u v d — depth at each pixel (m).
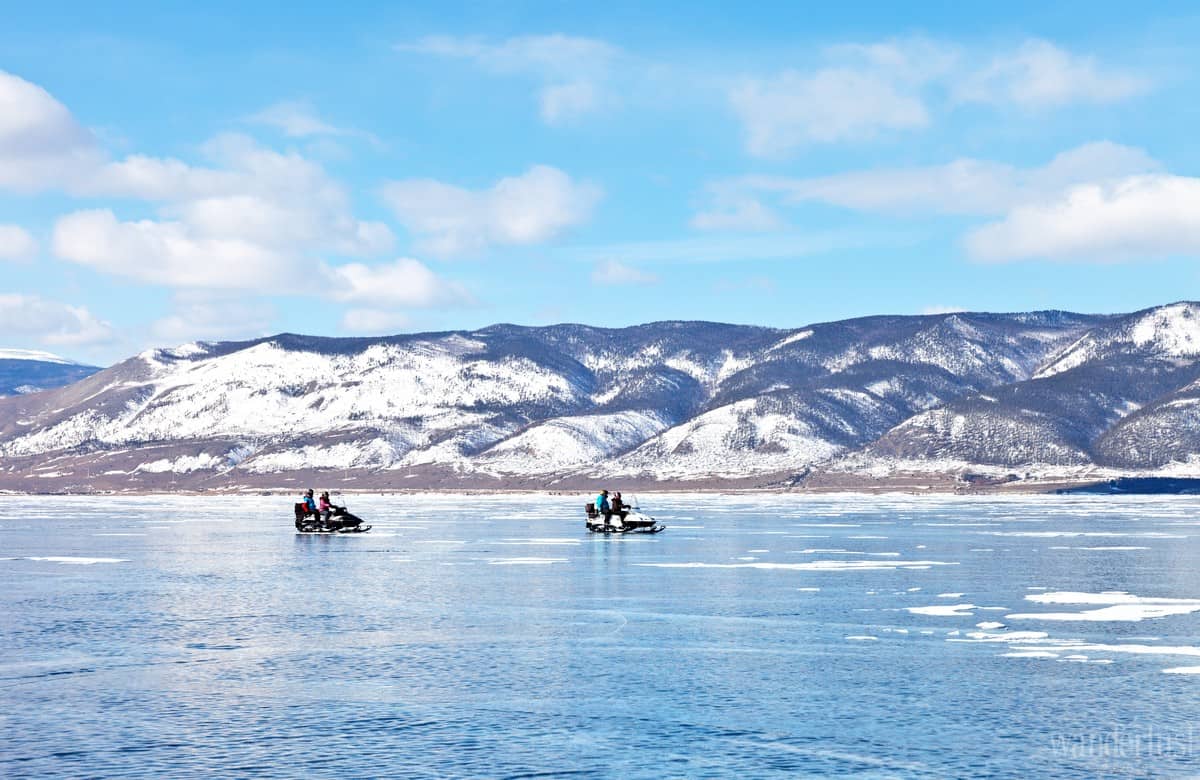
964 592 46.59
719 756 22.41
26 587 50.91
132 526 115.38
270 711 26.05
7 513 161.75
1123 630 35.91
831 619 39.06
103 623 39.00
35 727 24.72
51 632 37.03
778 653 32.62
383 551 73.94
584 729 24.36
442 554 70.81
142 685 28.70
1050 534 89.38
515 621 39.22
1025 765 21.64
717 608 42.19
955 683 28.38
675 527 105.75
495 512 159.12
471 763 22.08
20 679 29.45
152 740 23.69
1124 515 132.88
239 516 148.12
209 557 69.00
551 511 163.38
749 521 119.25
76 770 21.73
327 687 28.41
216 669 30.67
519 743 23.34
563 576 55.06
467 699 27.12
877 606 42.38
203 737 23.89
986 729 24.09
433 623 38.81
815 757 22.28
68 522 126.25
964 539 83.06
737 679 29.12
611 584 51.03
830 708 25.97
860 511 153.50
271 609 42.62
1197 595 44.91
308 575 56.28
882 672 29.80
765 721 24.89
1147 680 28.53
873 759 22.11
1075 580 51.03
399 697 27.33
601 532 97.19
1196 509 156.88
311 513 99.50
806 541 81.94
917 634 35.62
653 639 35.22
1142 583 49.56
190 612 41.88
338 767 21.84
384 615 40.84
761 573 55.75
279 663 31.44
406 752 22.80
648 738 23.66
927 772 21.31
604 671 30.20
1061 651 32.47
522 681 29.05
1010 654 32.09
